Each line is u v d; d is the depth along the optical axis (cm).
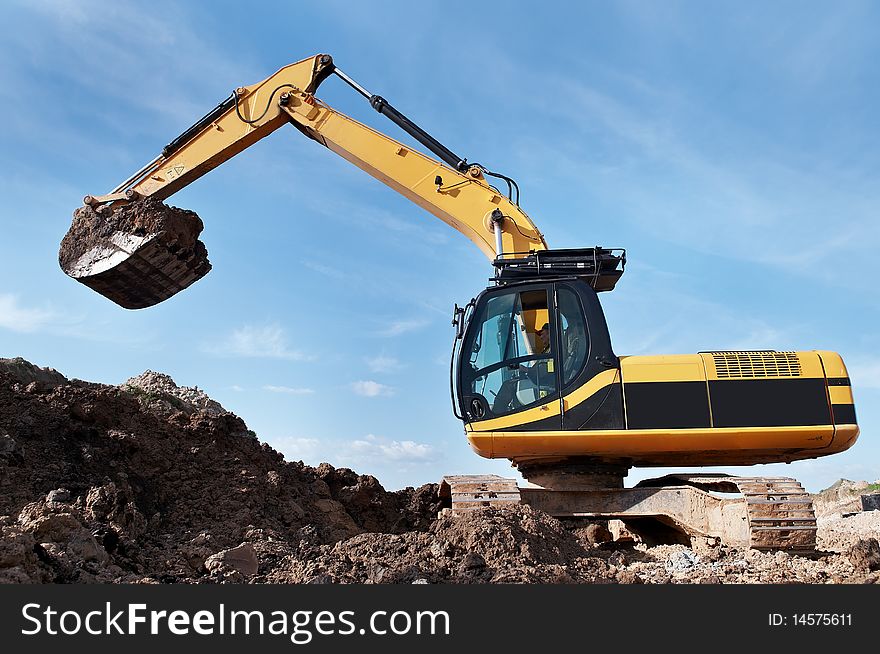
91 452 905
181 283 1216
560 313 954
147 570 680
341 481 1284
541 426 923
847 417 910
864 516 1570
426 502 1305
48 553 599
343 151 1210
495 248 1118
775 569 768
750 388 916
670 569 791
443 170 1174
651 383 919
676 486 979
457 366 956
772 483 912
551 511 971
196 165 1254
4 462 818
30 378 1159
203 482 998
